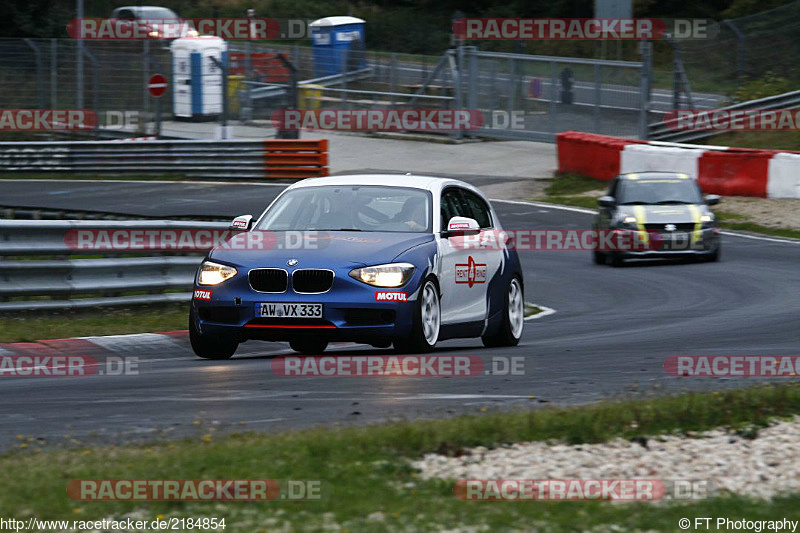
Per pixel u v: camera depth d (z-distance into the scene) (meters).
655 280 61.34
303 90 142.25
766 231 81.25
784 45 134.38
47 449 21.17
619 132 120.81
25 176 118.69
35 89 134.00
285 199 36.88
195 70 140.38
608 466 20.00
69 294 44.25
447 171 118.12
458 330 36.03
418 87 139.12
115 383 29.86
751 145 116.62
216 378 30.56
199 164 116.25
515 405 25.70
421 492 17.83
